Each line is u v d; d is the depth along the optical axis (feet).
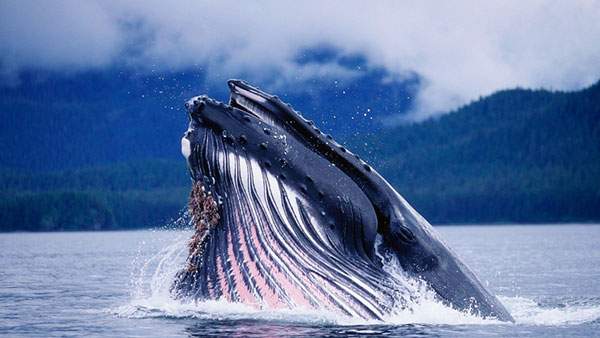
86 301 300.20
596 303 294.46
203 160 211.20
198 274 216.54
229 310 210.59
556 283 392.27
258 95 215.72
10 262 636.07
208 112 211.41
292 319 206.39
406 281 215.31
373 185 216.13
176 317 217.36
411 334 196.95
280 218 209.26
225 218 211.82
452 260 221.66
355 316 207.21
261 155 209.97
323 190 210.18
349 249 212.02
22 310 269.64
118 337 200.44
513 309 262.47
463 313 215.51
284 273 208.23
